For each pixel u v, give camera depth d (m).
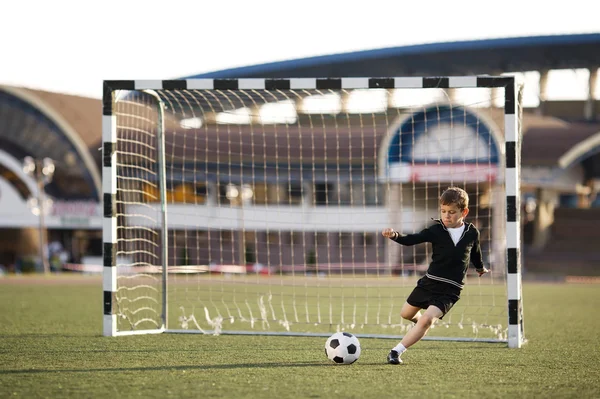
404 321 12.79
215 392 5.83
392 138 36.50
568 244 44.94
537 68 75.38
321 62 77.75
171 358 7.71
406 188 38.50
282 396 5.67
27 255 49.53
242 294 19.53
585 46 71.06
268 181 40.84
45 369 6.96
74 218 46.25
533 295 21.41
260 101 13.09
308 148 39.59
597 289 25.11
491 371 6.97
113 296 9.66
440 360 7.68
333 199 40.66
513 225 8.88
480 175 33.97
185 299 17.08
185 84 9.57
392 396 5.70
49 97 48.47
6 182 46.47
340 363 7.32
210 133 38.06
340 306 16.03
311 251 40.69
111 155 9.62
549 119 55.50
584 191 50.97
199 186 40.22
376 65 78.69
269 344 8.94
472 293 19.95
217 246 40.97
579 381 6.48
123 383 6.22
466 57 76.38
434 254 7.27
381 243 39.81
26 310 14.12
